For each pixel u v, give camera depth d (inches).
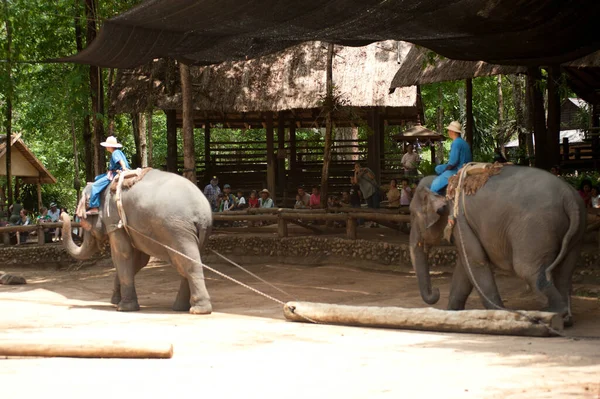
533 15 432.1
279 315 446.0
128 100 1017.5
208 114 1200.2
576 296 478.6
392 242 671.1
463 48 527.5
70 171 1790.1
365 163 1154.7
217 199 1012.5
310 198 866.8
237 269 704.4
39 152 1771.7
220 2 414.6
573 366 249.4
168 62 925.2
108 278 714.8
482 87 1690.5
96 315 460.4
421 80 880.3
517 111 1307.8
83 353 295.7
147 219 475.2
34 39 967.6
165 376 250.2
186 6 423.5
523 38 484.7
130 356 294.4
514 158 1214.9
